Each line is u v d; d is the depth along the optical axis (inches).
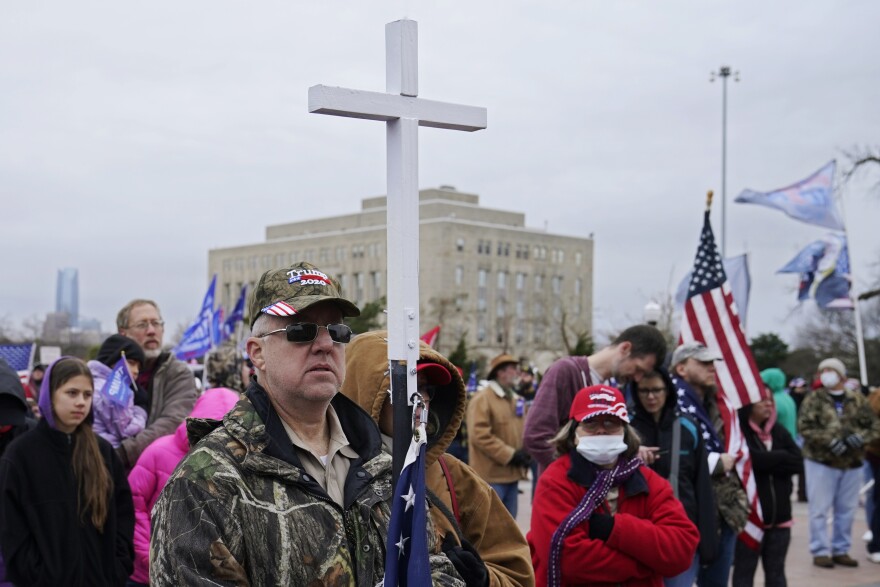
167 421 253.3
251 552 101.8
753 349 1601.9
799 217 619.5
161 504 102.6
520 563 146.1
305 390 109.7
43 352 569.0
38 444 195.6
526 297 4104.3
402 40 111.1
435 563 117.7
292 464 106.3
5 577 195.5
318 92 106.7
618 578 186.5
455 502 142.1
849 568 411.8
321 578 103.3
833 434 408.8
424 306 3316.9
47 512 192.1
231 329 784.9
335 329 111.0
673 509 192.5
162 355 268.5
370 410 138.7
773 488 295.9
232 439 106.4
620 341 232.4
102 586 196.7
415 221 110.6
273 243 4426.7
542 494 193.8
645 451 223.5
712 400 271.4
